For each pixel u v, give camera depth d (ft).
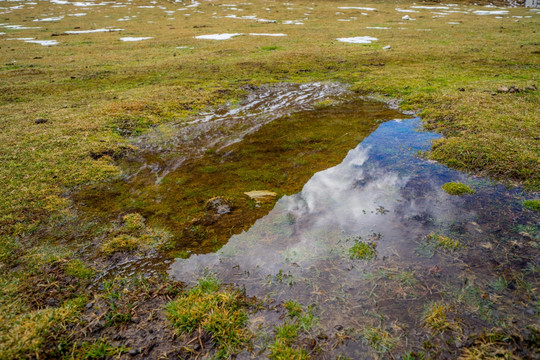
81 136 7.75
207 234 4.91
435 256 4.41
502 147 6.45
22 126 8.25
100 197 5.74
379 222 5.01
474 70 12.76
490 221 4.88
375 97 10.39
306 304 3.97
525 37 20.85
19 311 3.96
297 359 3.52
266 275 4.29
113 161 6.90
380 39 22.50
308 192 5.75
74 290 4.20
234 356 3.61
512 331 3.61
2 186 5.95
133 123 8.60
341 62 15.65
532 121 7.43
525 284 4.01
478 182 5.71
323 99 10.40
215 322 3.82
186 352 3.64
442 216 5.04
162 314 3.95
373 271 4.27
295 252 4.57
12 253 4.66
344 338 3.67
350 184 5.93
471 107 8.46
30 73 14.44
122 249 4.69
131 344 3.71
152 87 11.82
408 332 3.69
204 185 6.03
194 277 4.31
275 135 7.95
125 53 19.36
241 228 4.99
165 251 4.67
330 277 4.24
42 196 5.71
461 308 3.84
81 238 4.89
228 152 7.21
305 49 19.29
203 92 11.16
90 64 16.35
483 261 4.30
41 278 4.32
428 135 7.55
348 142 7.46
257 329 3.78
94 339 3.75
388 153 6.88
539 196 5.26
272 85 12.14
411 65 14.30
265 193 5.73
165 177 6.31
